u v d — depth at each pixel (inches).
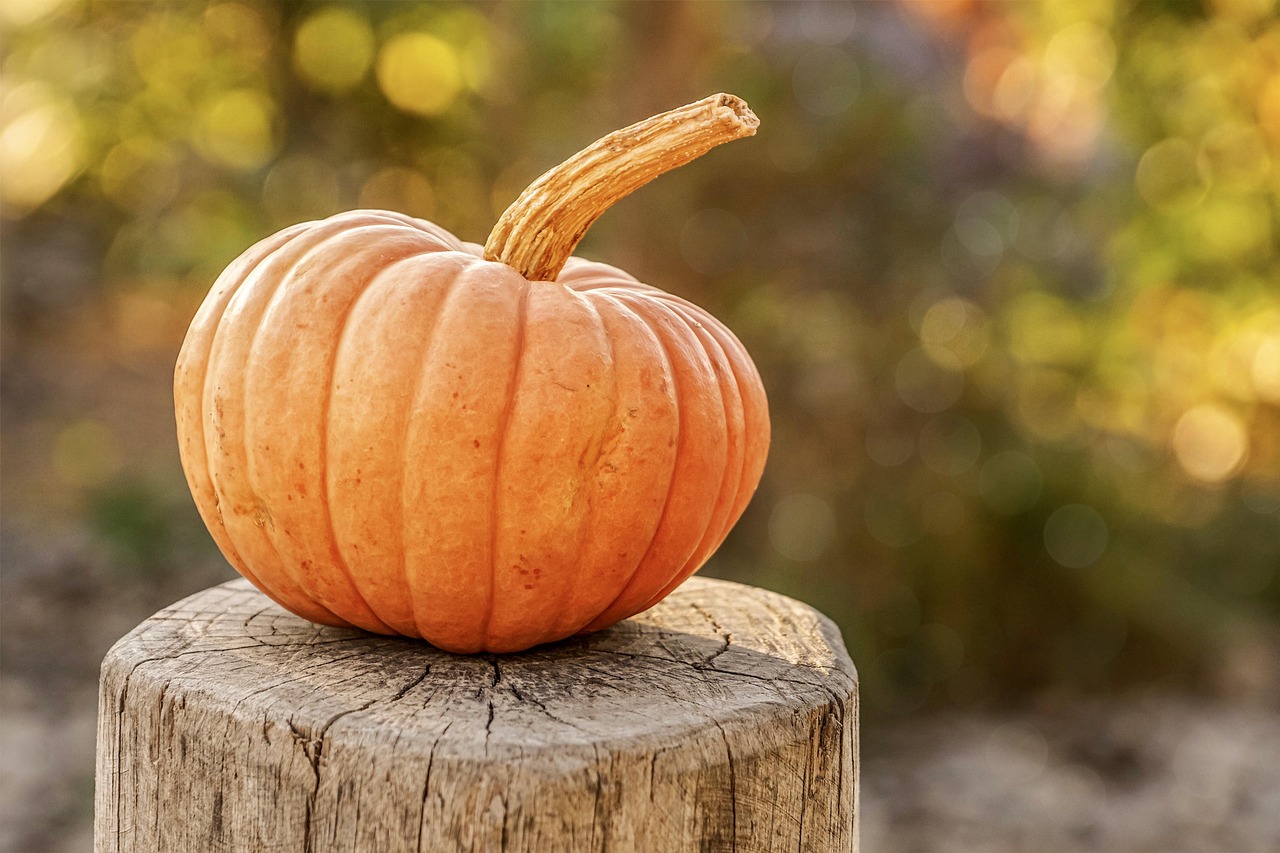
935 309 205.3
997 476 201.9
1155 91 235.6
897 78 203.8
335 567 63.9
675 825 56.1
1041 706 195.8
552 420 59.7
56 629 197.0
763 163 193.8
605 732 56.6
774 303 198.7
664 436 62.4
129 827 62.9
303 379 60.7
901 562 196.2
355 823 55.0
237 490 63.6
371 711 58.5
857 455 199.0
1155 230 238.4
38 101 286.2
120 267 295.4
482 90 238.1
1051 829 152.9
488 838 53.3
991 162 223.3
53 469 266.7
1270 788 165.5
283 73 266.1
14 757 155.7
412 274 62.1
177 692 60.8
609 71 204.1
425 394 59.2
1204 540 236.5
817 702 62.5
